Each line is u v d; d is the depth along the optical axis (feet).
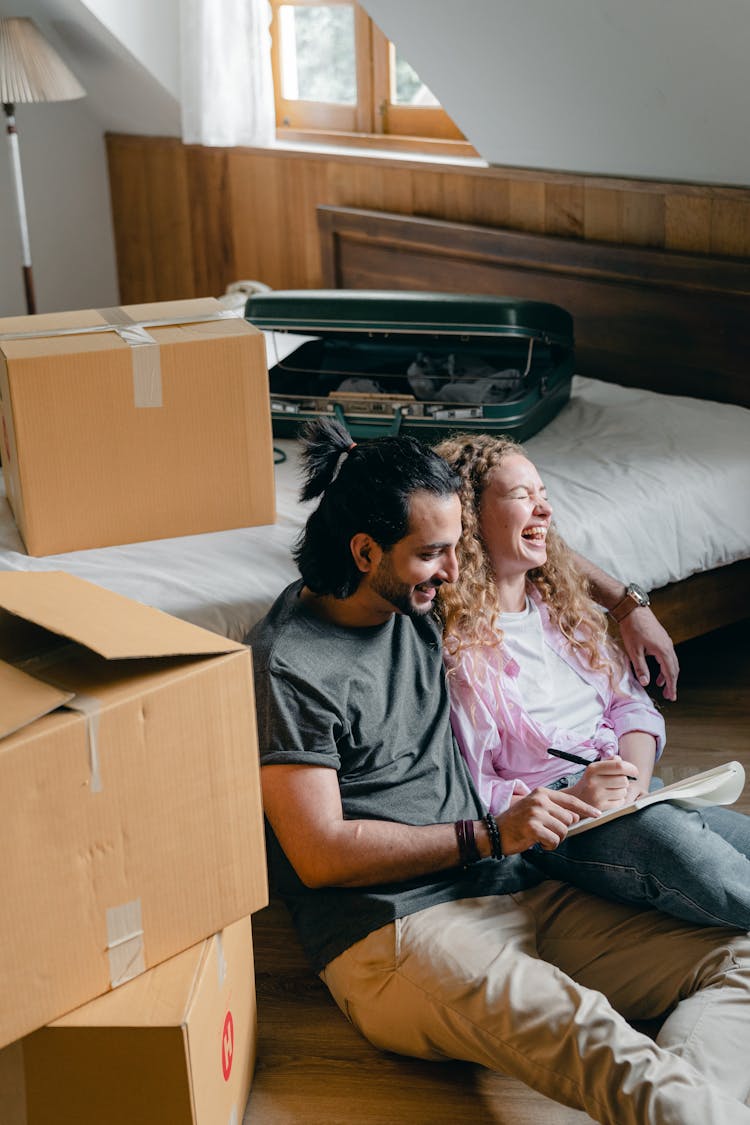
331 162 13.16
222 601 6.58
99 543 7.08
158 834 4.27
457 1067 5.43
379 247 12.85
